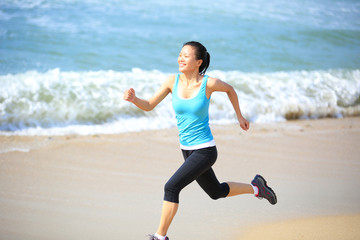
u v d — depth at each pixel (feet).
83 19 82.94
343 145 44.19
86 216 25.39
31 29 74.43
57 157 35.99
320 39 91.45
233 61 72.28
